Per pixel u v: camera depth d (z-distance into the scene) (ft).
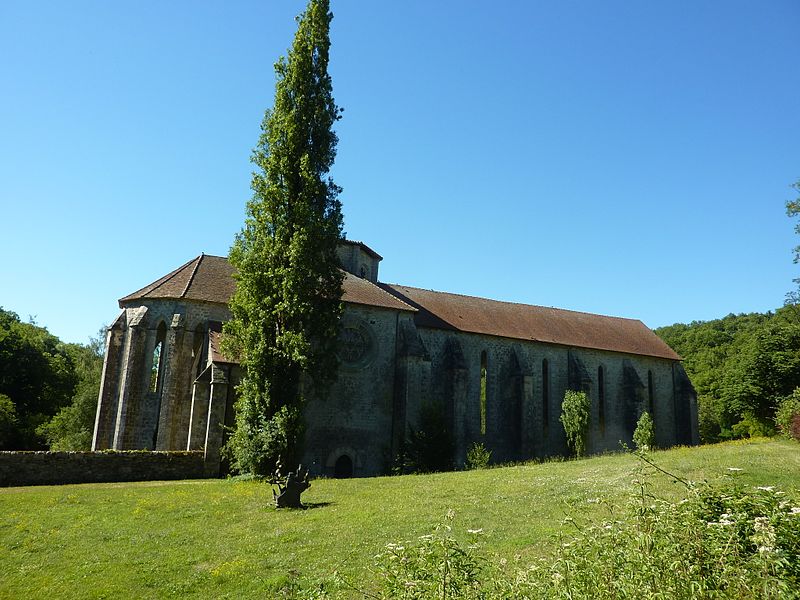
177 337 95.61
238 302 84.64
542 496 54.54
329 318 87.97
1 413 133.39
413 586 19.38
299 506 55.88
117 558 41.39
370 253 132.16
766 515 19.39
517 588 20.54
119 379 98.43
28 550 43.75
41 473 74.38
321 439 99.76
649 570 18.75
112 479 77.51
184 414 93.61
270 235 86.94
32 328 194.80
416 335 111.24
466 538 40.57
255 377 80.74
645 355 146.92
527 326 136.87
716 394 223.30
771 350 134.51
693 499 21.84
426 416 99.25
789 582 16.87
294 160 89.51
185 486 70.69
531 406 125.70
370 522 47.42
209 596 34.37
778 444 76.48
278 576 35.91
